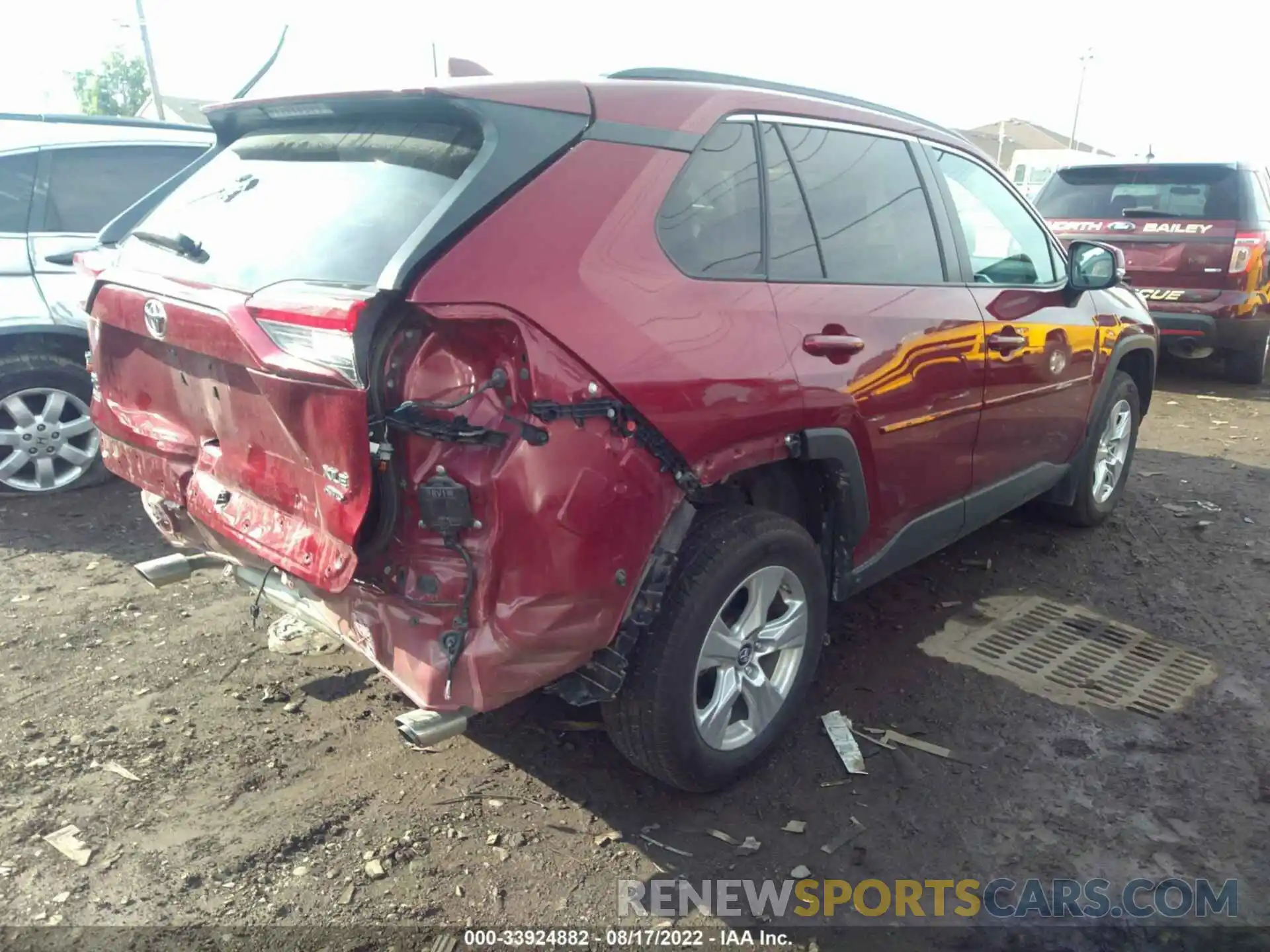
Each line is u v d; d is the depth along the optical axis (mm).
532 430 2178
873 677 3633
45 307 5105
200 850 2650
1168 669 3725
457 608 2230
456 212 2174
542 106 2391
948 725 3322
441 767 3041
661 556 2549
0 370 5078
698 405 2496
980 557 4770
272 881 2543
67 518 5043
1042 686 3590
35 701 3344
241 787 2914
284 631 3867
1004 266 3984
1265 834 2787
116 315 2893
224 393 2570
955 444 3594
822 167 3113
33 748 3076
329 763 3045
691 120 2670
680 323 2494
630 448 2377
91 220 5406
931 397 3355
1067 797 2945
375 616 2350
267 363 2203
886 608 4215
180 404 2846
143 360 2939
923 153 3594
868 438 3096
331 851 2660
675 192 2594
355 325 2041
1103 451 5062
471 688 2240
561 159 2371
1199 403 8359
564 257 2285
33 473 5359
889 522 3385
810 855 2691
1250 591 4426
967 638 3949
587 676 2531
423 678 2250
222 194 2947
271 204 2729
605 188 2424
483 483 2162
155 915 2422
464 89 2326
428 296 2059
